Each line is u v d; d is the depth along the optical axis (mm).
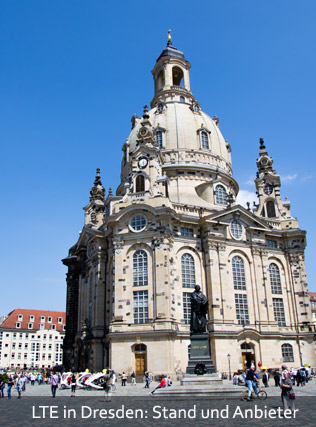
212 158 90188
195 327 43000
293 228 81375
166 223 67250
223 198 84250
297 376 49594
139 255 67188
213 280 68500
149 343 61188
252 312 70938
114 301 65375
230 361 64938
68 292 96062
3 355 127625
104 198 94438
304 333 73938
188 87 108750
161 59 108375
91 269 81000
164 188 72875
